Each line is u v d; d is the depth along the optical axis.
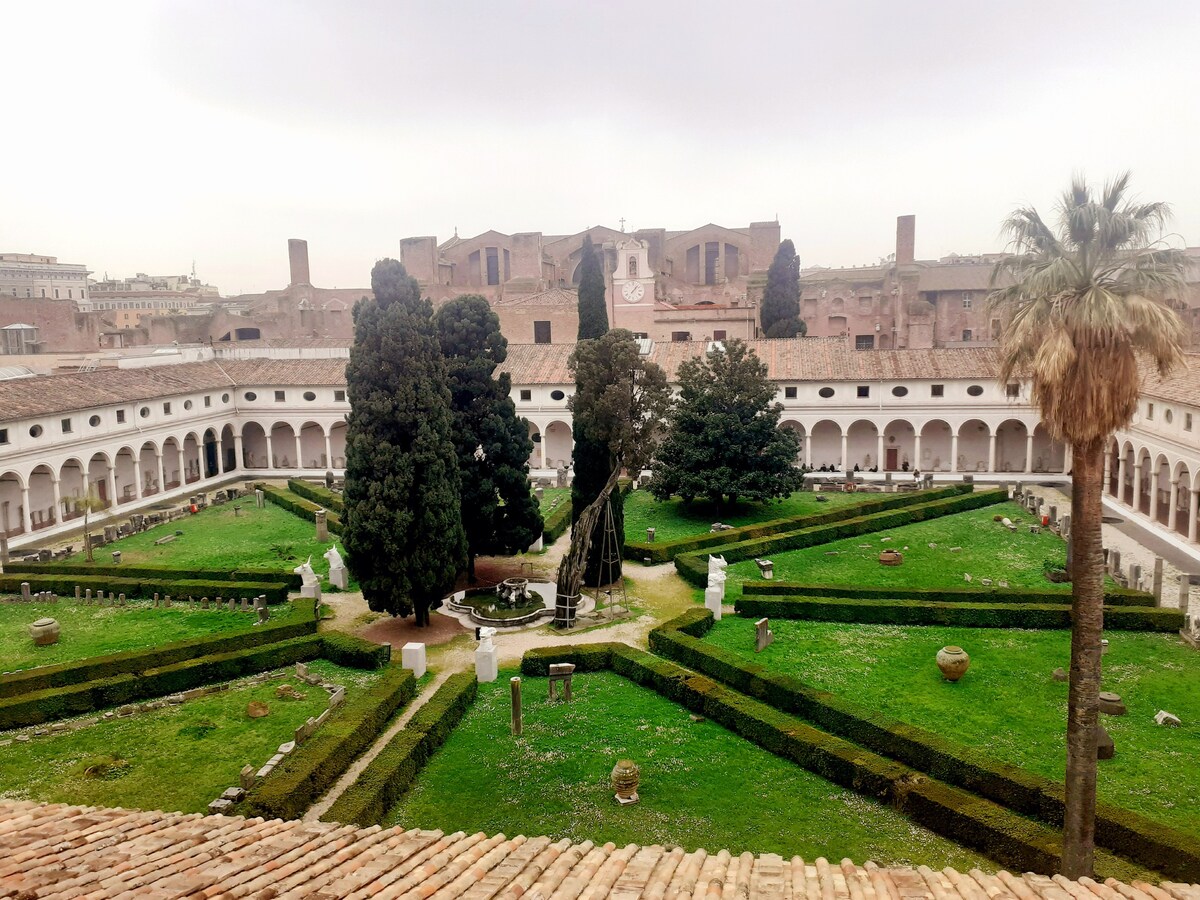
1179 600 36.47
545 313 85.00
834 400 66.75
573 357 38.78
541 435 70.44
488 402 40.34
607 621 36.28
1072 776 17.95
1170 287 17.64
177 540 50.94
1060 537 47.59
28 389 54.53
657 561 44.91
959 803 20.25
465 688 28.16
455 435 39.22
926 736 23.39
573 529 36.69
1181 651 30.84
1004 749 23.72
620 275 84.88
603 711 27.67
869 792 22.08
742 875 12.16
